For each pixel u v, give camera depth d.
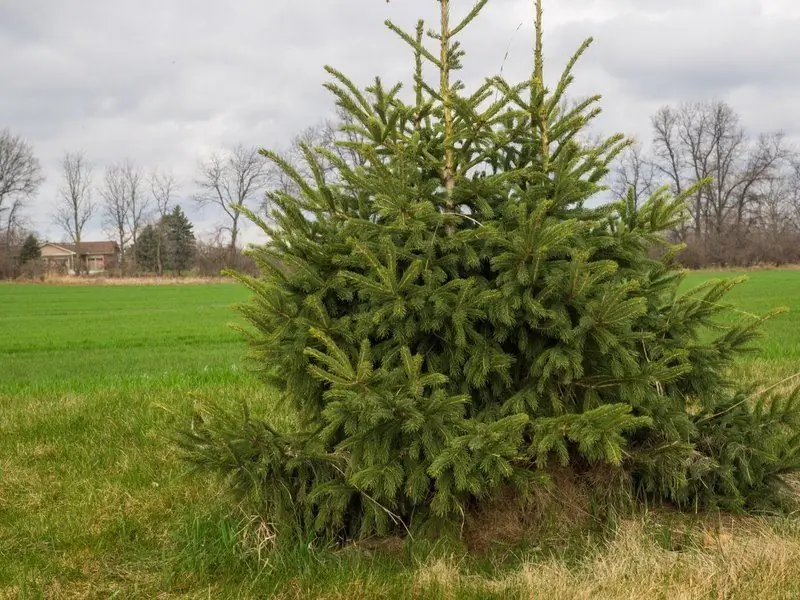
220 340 19.45
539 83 4.40
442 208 4.47
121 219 89.81
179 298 45.50
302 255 4.25
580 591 3.44
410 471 3.94
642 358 4.34
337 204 4.52
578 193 4.22
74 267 100.75
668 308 4.69
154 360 14.64
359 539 4.29
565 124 4.35
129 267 85.75
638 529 4.12
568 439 4.23
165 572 3.97
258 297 4.17
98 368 13.48
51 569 4.15
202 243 84.88
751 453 4.48
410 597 3.57
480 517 4.29
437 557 3.94
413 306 3.95
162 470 5.80
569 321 3.94
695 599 3.35
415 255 4.21
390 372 3.93
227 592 3.78
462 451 3.69
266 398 8.12
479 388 4.25
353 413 3.80
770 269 66.50
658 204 4.39
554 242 3.78
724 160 75.25
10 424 7.25
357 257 4.05
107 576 4.07
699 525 4.33
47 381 11.36
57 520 4.84
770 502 4.57
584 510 4.38
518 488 4.10
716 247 69.81
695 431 4.37
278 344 4.14
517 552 4.04
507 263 3.95
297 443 4.25
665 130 76.38
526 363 4.30
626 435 4.43
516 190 4.45
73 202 88.00
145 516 4.89
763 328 16.03
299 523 4.31
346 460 4.20
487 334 4.22
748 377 8.70
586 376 4.22
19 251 84.12
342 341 4.18
